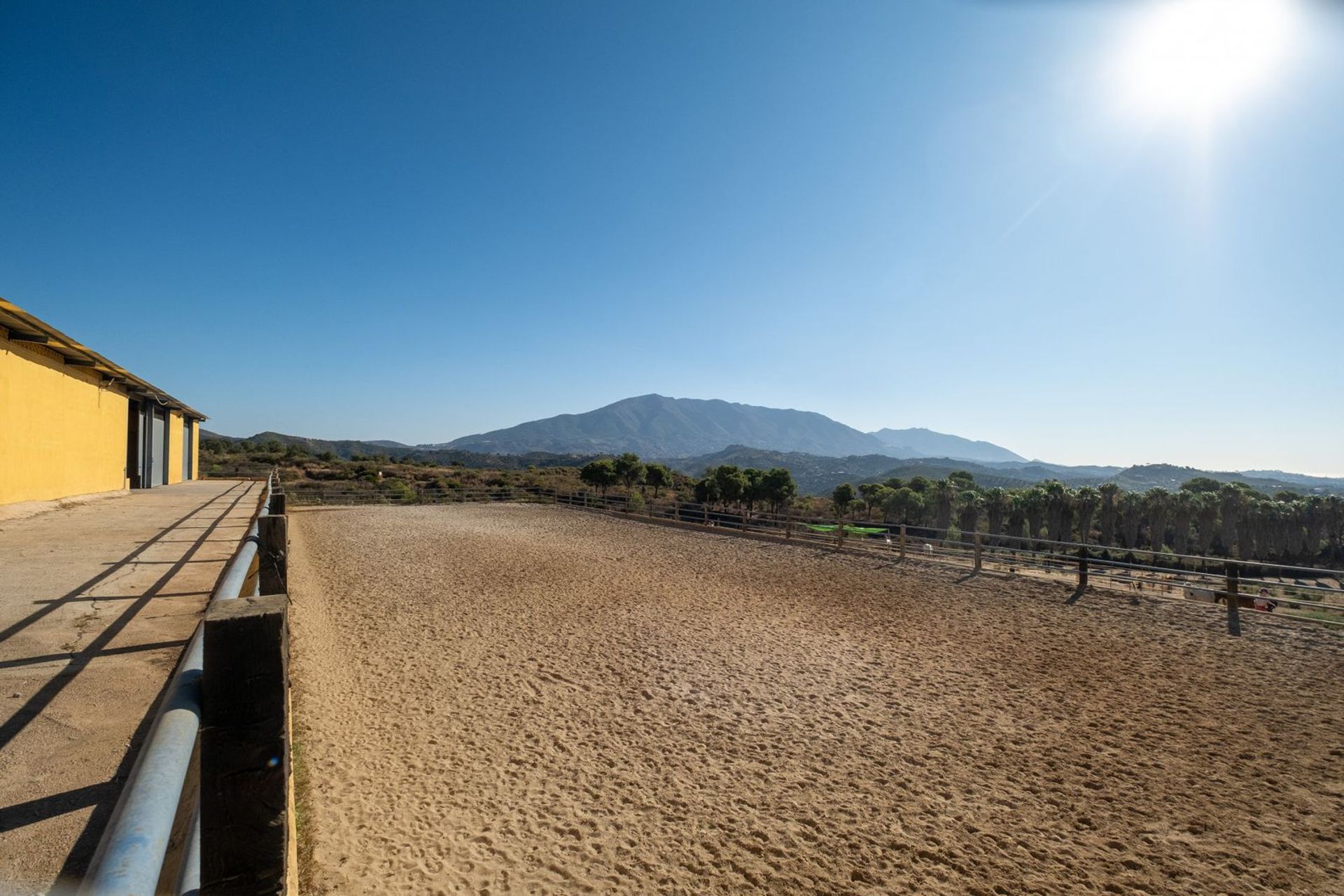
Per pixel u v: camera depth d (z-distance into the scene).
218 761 1.08
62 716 2.60
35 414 10.60
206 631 1.07
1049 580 12.54
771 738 5.68
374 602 10.08
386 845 4.02
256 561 3.51
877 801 4.72
